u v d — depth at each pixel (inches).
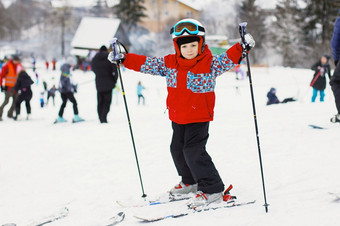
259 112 310.3
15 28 3287.4
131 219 101.0
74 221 103.7
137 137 233.5
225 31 2472.9
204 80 106.0
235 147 184.1
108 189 134.7
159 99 653.9
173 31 106.3
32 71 1278.3
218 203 106.0
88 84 948.0
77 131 275.6
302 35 1884.8
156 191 128.0
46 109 492.7
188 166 111.0
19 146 225.5
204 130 108.1
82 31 1690.5
